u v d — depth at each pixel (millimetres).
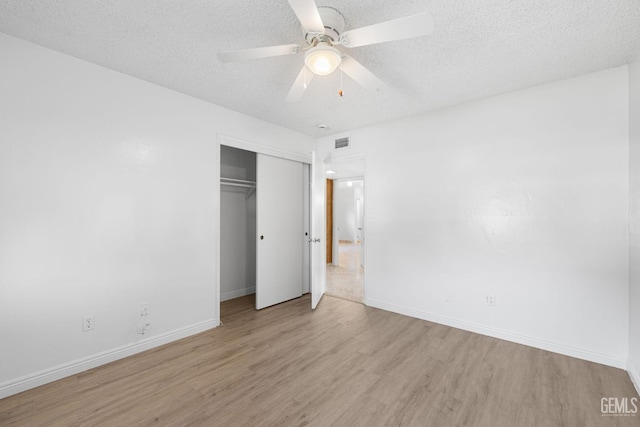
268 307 3672
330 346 2586
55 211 2064
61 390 1938
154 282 2568
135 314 2451
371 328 2984
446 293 3066
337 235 6660
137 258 2465
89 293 2213
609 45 1946
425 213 3213
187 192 2803
